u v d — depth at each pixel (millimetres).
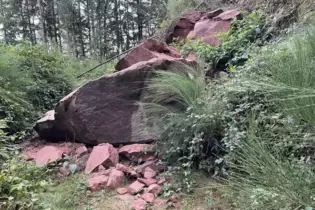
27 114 4828
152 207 2344
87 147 3580
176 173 2750
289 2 4766
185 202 2375
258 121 2473
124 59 4336
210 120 2736
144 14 22312
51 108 5824
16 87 5027
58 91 6262
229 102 2846
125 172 2867
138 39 23172
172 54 4535
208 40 5512
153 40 4574
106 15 22250
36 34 21562
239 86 2744
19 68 5457
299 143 2166
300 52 2441
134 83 3486
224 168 2518
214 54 4680
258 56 3191
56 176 2980
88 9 21234
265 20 5016
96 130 3492
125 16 22891
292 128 2215
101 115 3494
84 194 2586
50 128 3830
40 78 6223
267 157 1969
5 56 5270
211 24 6043
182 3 9047
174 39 6789
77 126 3586
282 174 1830
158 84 3275
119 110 3473
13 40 20250
